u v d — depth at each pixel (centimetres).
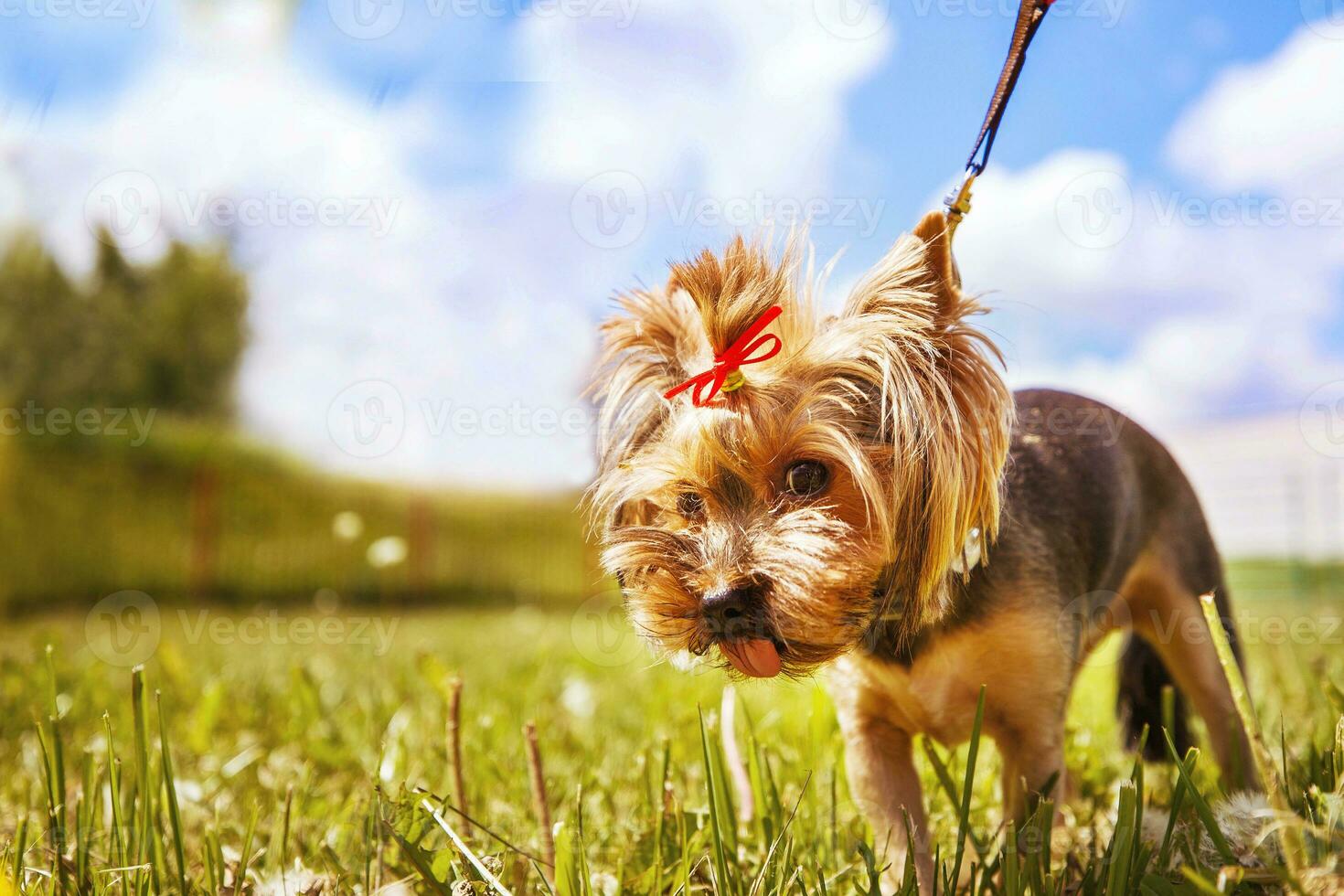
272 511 267
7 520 238
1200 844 40
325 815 52
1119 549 56
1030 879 38
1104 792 53
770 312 45
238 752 63
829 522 44
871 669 48
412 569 271
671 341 50
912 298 46
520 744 65
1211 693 58
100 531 249
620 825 49
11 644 139
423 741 63
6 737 66
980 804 53
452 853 39
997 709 48
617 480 49
